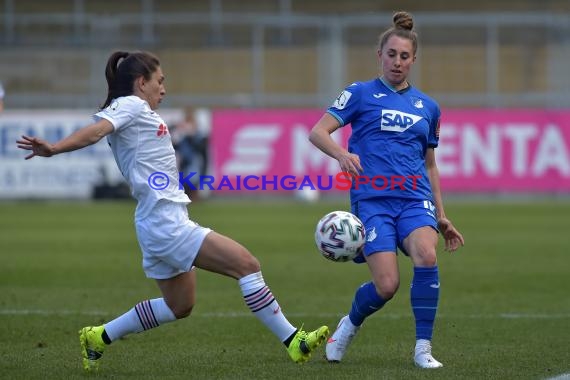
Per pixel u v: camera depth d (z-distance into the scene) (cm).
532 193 9369
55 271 4422
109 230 6425
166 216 2164
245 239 5806
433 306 2322
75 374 2273
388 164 2355
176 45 9938
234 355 2530
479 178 8538
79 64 9762
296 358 2244
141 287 3912
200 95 9881
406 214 2345
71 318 3145
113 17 9744
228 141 8581
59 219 7225
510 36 9825
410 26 2422
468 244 5556
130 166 2178
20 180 8531
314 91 9806
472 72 9738
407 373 2255
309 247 5403
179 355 2528
